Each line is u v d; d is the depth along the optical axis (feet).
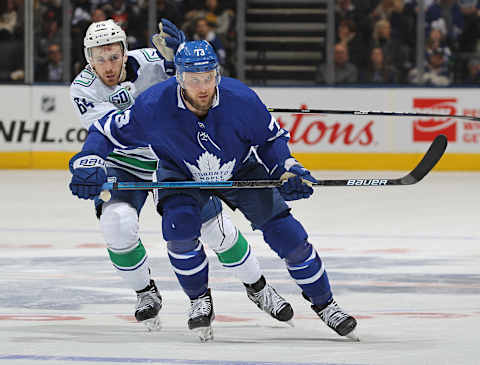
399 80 83.30
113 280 32.50
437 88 81.76
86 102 25.55
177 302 28.50
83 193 22.16
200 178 22.54
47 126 82.64
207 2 84.33
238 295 29.43
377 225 48.80
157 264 36.14
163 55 25.77
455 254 38.88
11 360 19.90
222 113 21.76
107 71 25.21
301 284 22.77
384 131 81.56
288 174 21.94
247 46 86.17
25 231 46.37
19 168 82.89
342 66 83.30
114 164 24.75
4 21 82.84
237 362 19.63
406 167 81.71
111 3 83.25
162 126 21.89
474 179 74.79
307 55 85.76
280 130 22.71
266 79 86.22
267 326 24.48
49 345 21.66
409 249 40.34
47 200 60.23
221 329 24.06
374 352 20.84
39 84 82.33
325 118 81.92
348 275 33.68
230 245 24.04
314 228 47.57
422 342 22.06
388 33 82.99
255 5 85.71
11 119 82.64
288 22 85.51
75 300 28.76
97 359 20.01
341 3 83.10
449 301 28.48
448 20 83.05
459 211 55.01
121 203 24.11
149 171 24.98
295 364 19.43
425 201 60.18
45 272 34.30
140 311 23.85
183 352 20.80
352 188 68.69
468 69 83.41
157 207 23.03
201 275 22.67
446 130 81.51
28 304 28.04
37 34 82.99
